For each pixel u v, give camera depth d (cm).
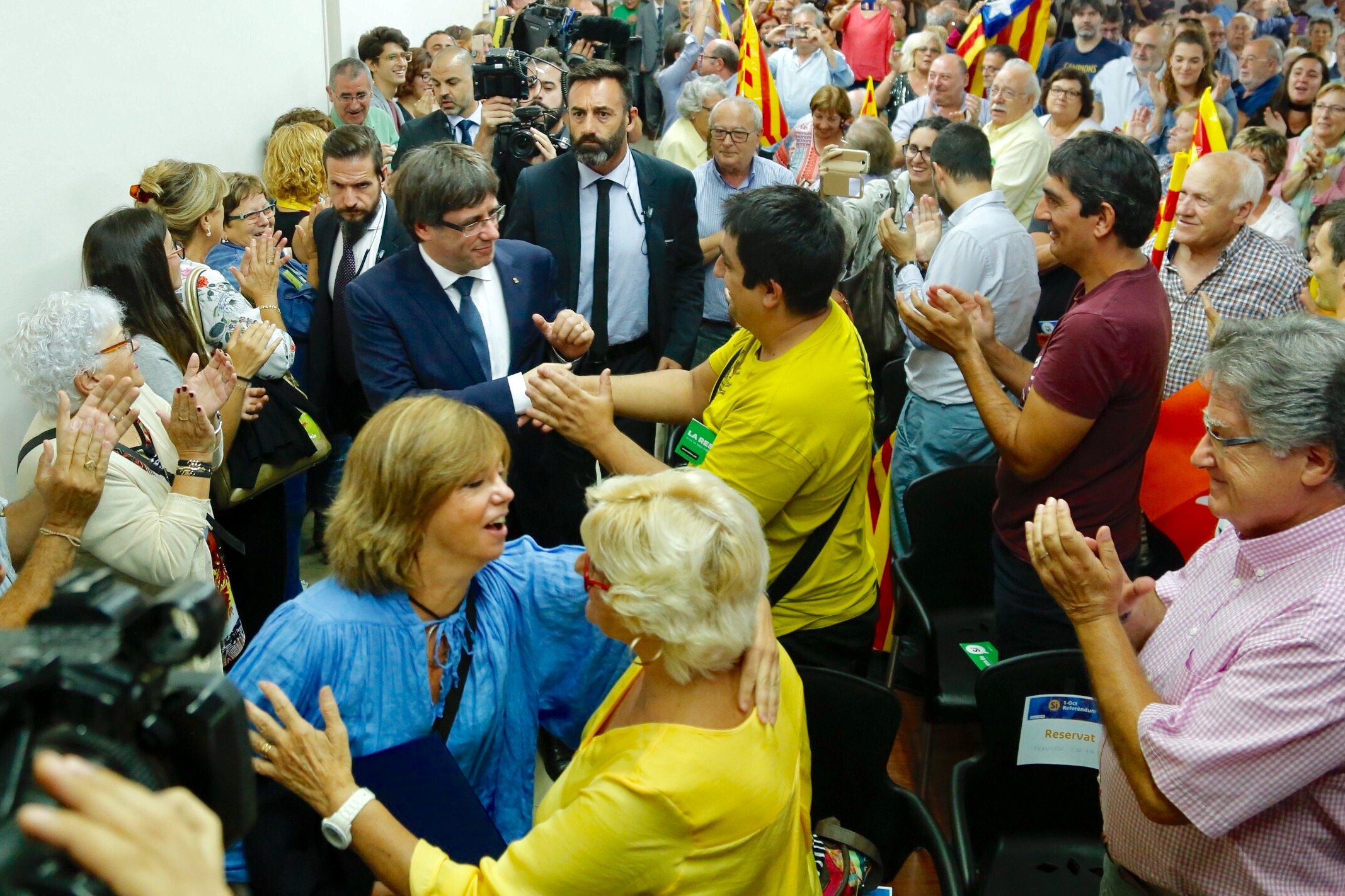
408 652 161
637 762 132
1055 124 596
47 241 308
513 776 178
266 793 149
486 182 259
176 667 80
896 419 397
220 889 65
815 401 213
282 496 322
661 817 129
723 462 220
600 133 345
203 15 422
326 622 157
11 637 73
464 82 550
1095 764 217
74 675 70
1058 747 218
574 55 521
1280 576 150
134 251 269
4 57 287
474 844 153
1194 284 332
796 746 147
